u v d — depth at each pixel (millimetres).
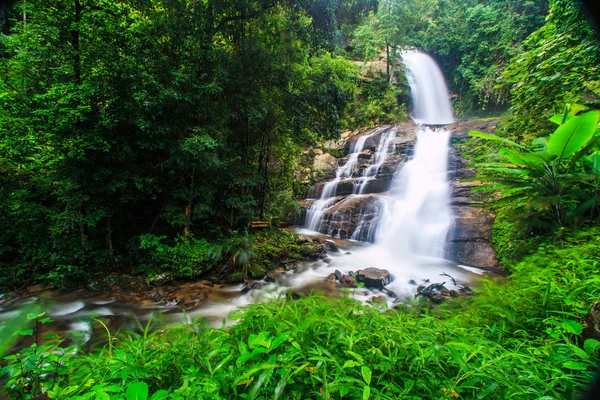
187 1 6406
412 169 11391
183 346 1629
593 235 3412
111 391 1248
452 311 2822
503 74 5684
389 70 19797
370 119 17797
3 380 2365
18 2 4969
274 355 1235
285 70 7461
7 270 5641
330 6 7621
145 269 6211
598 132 3773
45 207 5992
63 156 5375
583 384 1253
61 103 4930
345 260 7605
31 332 1640
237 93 7094
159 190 6449
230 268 6500
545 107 4809
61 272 5734
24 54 5008
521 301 2285
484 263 6484
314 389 1234
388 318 1979
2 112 5059
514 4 16000
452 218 7906
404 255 7906
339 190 12414
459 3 19969
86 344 3875
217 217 8383
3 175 5891
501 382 1226
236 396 1230
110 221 6453
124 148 5766
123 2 6047
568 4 4074
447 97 20828
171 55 6234
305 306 2135
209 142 5898
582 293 2195
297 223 11750
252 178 7715
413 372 1338
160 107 5453
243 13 6859
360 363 1247
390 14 19047
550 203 3816
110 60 5391
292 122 8305
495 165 4996
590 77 4102
